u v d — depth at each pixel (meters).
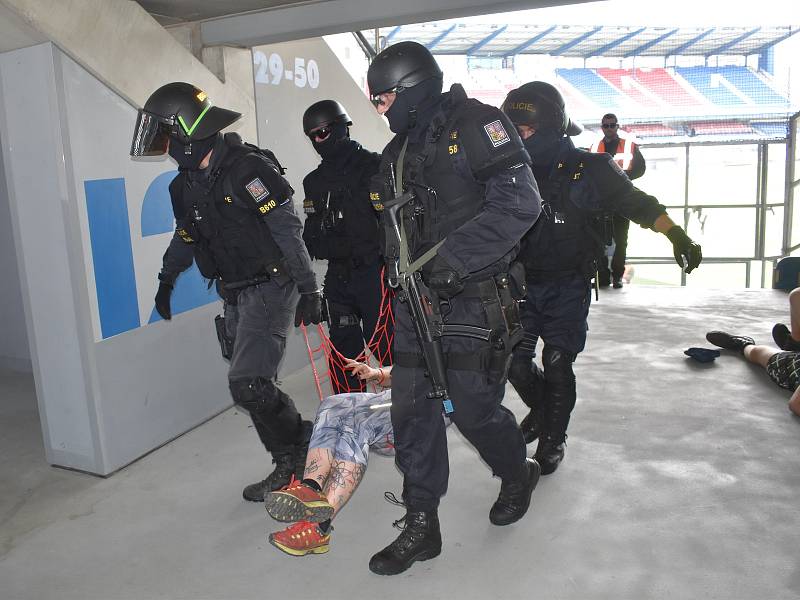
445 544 2.46
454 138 2.04
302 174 4.74
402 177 2.13
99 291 3.04
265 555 2.46
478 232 1.98
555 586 2.19
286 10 3.74
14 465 3.29
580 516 2.59
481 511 2.66
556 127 2.69
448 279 1.98
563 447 3.01
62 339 3.06
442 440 2.30
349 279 3.33
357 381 3.42
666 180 12.80
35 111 2.85
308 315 2.62
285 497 2.08
